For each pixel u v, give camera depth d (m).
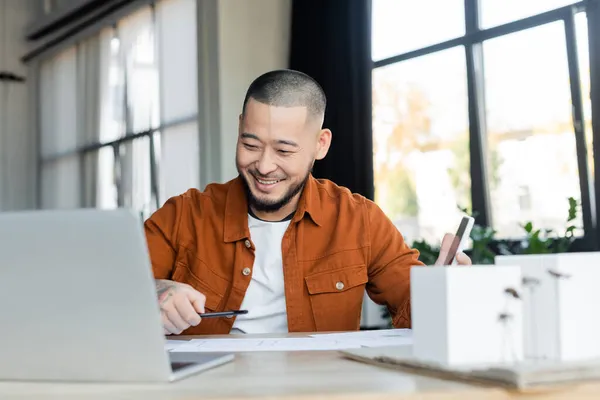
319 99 1.61
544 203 3.66
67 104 6.92
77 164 6.70
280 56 4.95
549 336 0.78
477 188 3.96
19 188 7.53
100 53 6.40
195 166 5.18
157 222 1.73
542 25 3.63
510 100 3.81
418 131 4.29
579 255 0.79
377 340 1.16
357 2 4.36
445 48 4.11
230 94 4.88
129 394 0.68
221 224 1.68
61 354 0.76
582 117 3.48
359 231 1.70
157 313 0.73
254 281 1.64
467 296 0.76
